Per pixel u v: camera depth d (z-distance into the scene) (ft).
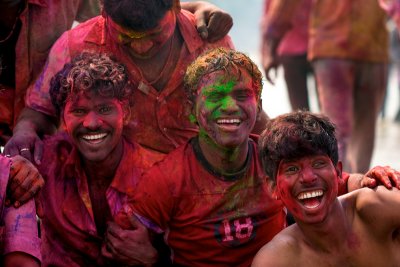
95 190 28.66
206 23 29.91
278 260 26.20
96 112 27.50
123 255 27.61
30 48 30.55
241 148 27.32
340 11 46.91
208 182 27.55
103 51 29.14
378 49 47.42
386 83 48.52
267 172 26.50
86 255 28.63
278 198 26.53
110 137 27.76
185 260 28.17
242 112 26.99
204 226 27.66
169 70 29.32
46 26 30.60
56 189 28.40
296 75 54.08
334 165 26.27
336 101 46.70
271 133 26.14
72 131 27.71
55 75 28.27
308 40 53.11
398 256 26.30
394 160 58.34
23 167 26.00
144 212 27.61
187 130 29.76
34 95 29.68
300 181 25.73
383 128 74.13
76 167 28.37
